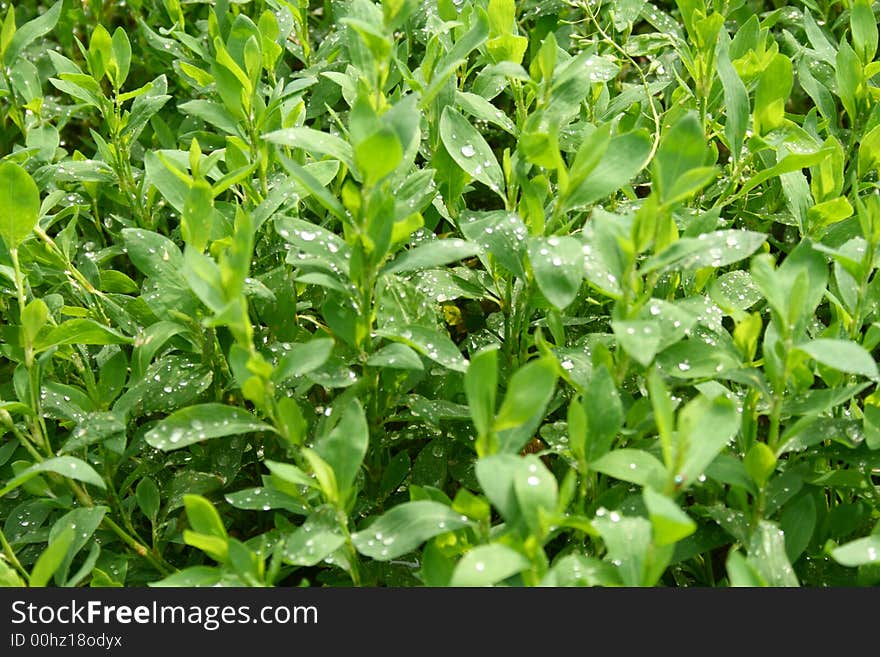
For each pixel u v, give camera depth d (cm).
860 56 252
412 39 319
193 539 164
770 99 229
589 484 194
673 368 178
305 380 203
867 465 189
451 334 295
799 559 204
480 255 226
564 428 196
